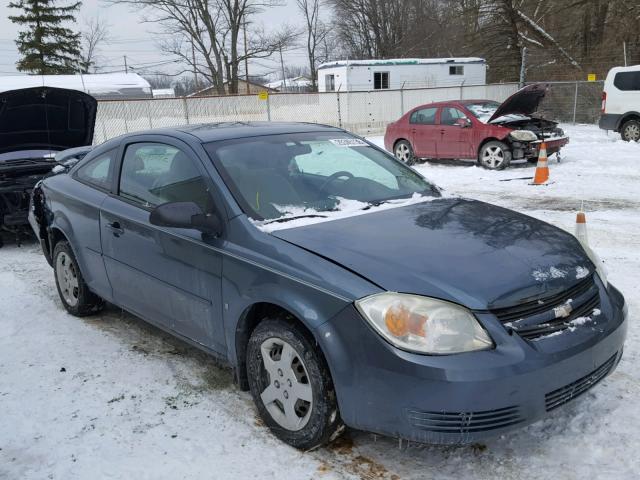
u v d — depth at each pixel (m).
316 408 2.81
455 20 35.16
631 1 26.50
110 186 4.38
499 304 2.55
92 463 2.97
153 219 3.27
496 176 11.71
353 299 2.62
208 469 2.88
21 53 50.66
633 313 4.48
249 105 21.78
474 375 2.41
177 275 3.59
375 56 50.88
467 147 13.01
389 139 14.85
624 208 8.22
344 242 2.97
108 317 4.99
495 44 30.92
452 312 2.51
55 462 3.00
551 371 2.53
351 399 2.65
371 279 2.66
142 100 20.27
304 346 2.82
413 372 2.45
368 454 2.93
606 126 16.08
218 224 3.29
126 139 4.39
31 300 5.53
